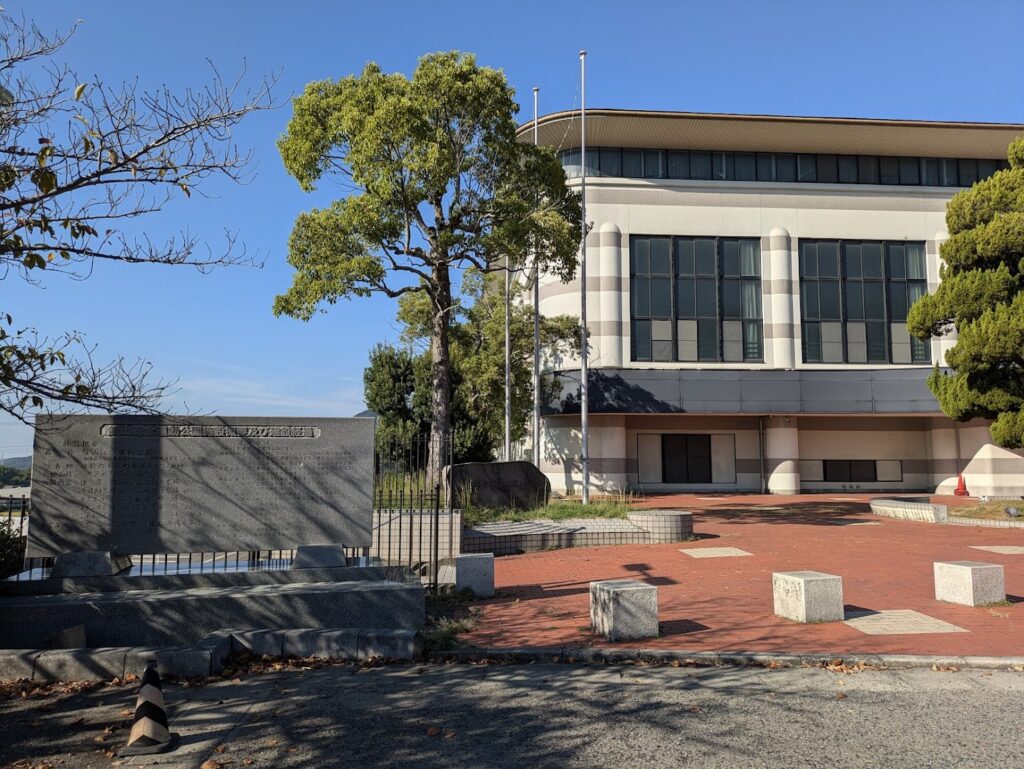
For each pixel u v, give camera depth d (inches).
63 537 339.0
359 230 762.8
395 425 1130.0
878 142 1304.1
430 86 768.9
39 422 340.8
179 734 201.2
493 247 781.3
